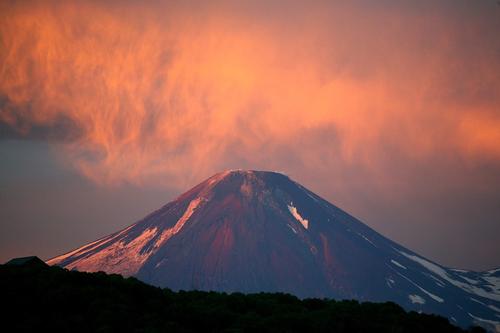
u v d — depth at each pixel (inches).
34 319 3747.5
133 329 3782.0
